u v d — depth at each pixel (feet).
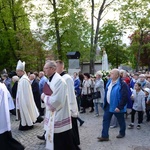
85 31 73.46
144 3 81.71
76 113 17.38
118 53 129.90
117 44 127.44
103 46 84.23
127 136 21.71
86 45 74.28
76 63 41.45
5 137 15.19
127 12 80.38
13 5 79.51
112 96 19.94
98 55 81.15
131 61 143.02
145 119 28.96
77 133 18.06
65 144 14.46
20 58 78.38
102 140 20.33
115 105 19.88
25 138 21.65
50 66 14.46
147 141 20.26
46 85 14.65
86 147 18.89
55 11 74.59
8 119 15.23
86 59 79.66
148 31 108.47
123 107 19.76
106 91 20.59
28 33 76.59
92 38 76.02
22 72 25.30
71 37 73.72
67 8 74.38
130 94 24.90
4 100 15.16
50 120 14.42
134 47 126.00
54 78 14.35
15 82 30.40
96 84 31.09
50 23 76.43
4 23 80.89
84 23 73.05
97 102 31.04
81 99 34.42
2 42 80.18
